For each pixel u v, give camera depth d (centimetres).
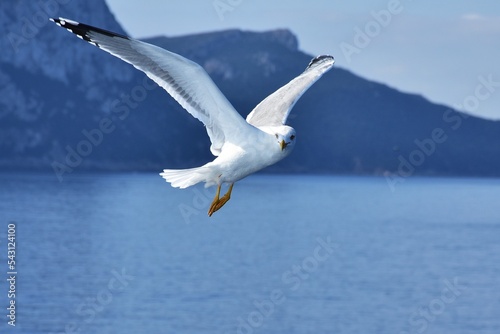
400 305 3728
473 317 3456
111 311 3381
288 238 7069
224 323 3219
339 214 10975
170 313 3366
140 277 4369
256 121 994
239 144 918
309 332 3117
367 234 7769
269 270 4844
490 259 5847
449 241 7300
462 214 11869
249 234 7388
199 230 7688
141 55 886
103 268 4700
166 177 938
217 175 929
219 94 899
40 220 8194
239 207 12031
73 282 4119
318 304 3681
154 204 12012
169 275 4475
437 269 5162
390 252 6197
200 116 918
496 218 10931
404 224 9331
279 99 1020
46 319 3206
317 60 1060
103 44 873
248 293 3922
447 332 3156
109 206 11138
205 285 4141
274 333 3067
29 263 4853
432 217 10906
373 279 4581
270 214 10494
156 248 5941
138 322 3186
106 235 6850
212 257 5466
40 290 3859
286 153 927
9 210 9481
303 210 11688
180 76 892
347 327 3212
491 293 4119
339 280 4484
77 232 7031
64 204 11094
